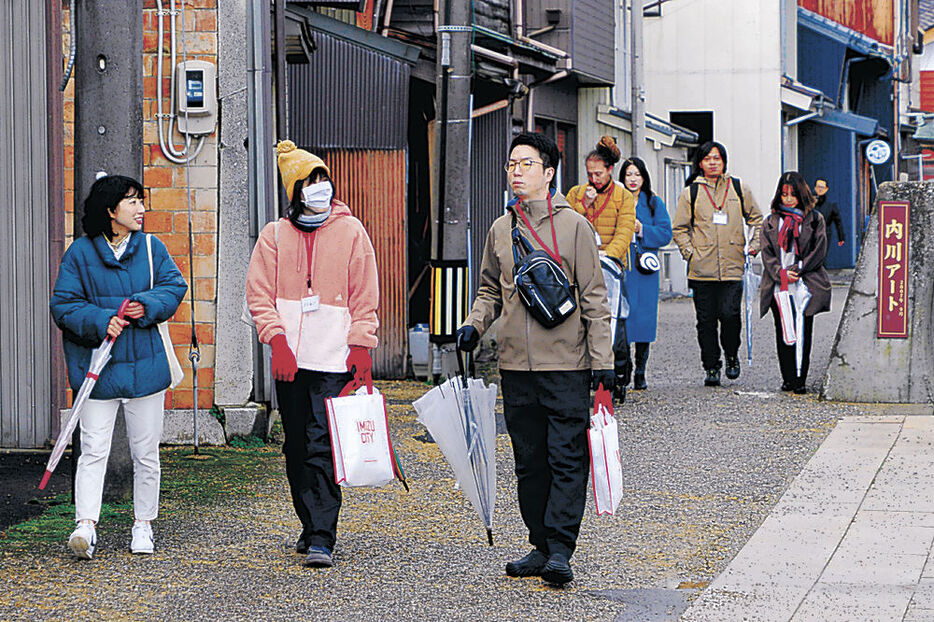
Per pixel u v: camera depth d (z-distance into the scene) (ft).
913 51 173.47
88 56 31.30
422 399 26.25
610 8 89.20
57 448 27.02
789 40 136.36
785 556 27.53
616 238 47.01
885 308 47.91
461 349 26.32
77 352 27.73
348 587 25.68
